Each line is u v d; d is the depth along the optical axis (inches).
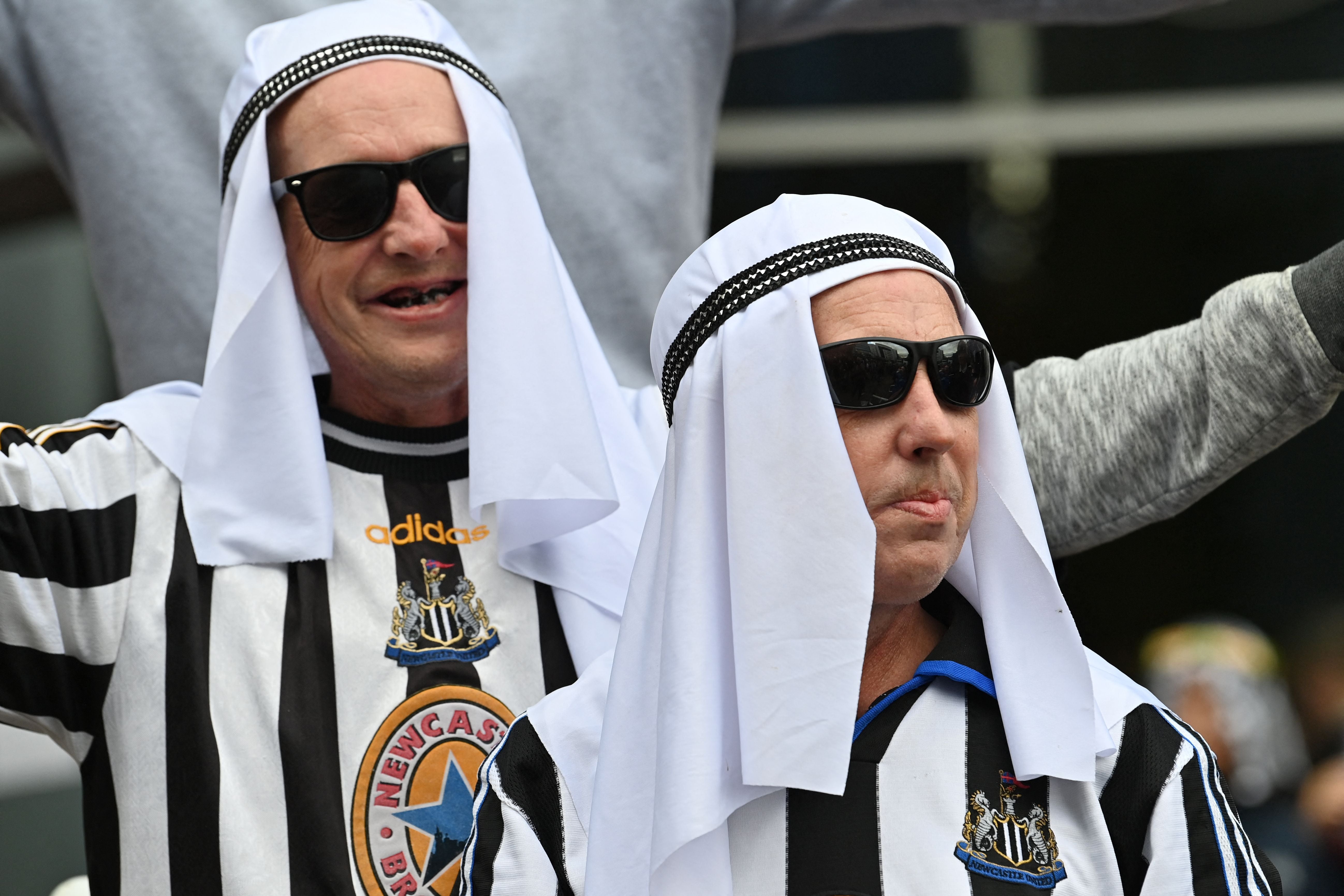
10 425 300.7
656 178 387.9
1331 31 733.9
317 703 292.4
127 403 318.0
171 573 297.9
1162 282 733.9
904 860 234.2
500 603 306.5
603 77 387.2
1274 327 291.7
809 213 250.4
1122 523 314.3
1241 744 619.2
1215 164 735.7
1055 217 734.5
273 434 304.2
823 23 402.3
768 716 230.5
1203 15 731.4
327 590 301.0
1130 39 732.7
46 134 398.3
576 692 263.0
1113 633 769.6
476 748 295.9
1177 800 236.8
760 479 237.9
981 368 244.5
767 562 235.0
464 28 386.6
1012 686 243.8
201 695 290.5
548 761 255.8
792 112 719.7
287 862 283.6
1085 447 317.1
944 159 728.3
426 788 292.0
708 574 241.6
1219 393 298.4
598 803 243.8
